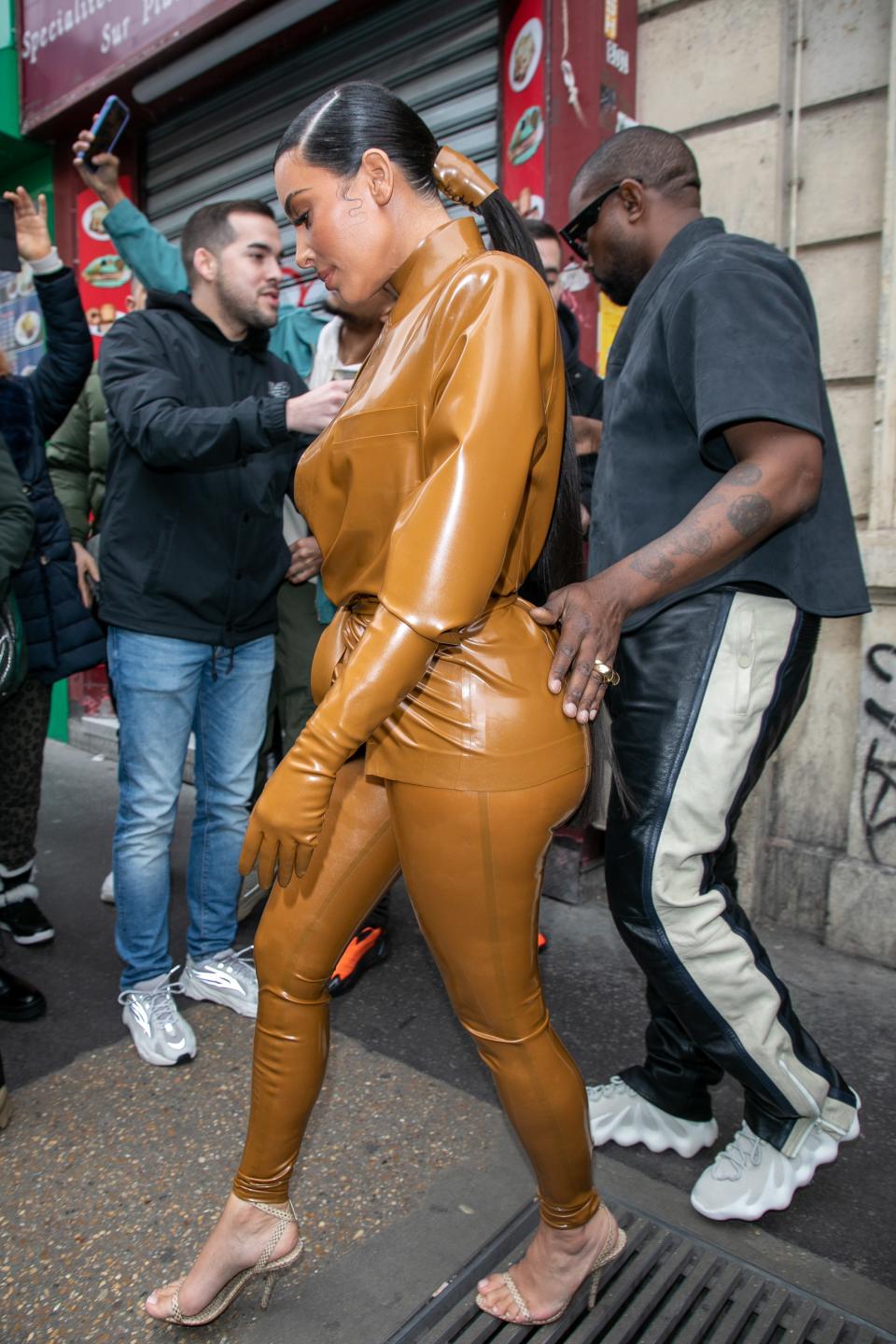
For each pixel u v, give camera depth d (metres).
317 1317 1.64
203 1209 1.92
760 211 3.13
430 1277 1.72
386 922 3.03
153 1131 2.16
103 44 4.87
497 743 1.27
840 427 3.06
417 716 1.29
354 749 1.18
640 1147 2.12
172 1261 1.78
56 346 3.01
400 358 1.26
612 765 1.67
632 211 1.91
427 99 3.94
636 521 1.79
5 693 2.61
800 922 3.19
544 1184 1.50
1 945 2.74
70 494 3.64
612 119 3.30
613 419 1.86
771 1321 1.64
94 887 3.68
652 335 1.74
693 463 1.74
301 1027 1.48
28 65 5.39
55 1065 2.46
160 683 2.47
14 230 2.84
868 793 3.01
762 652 1.71
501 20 3.63
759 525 1.47
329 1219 1.87
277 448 2.61
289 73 4.40
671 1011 2.03
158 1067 2.41
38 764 3.07
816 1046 1.91
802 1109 1.85
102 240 5.52
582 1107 1.45
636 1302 1.67
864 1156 2.11
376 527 1.31
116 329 2.47
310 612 3.17
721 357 1.52
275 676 3.24
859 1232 1.88
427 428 1.21
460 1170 2.01
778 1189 1.87
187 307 2.54
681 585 1.47
